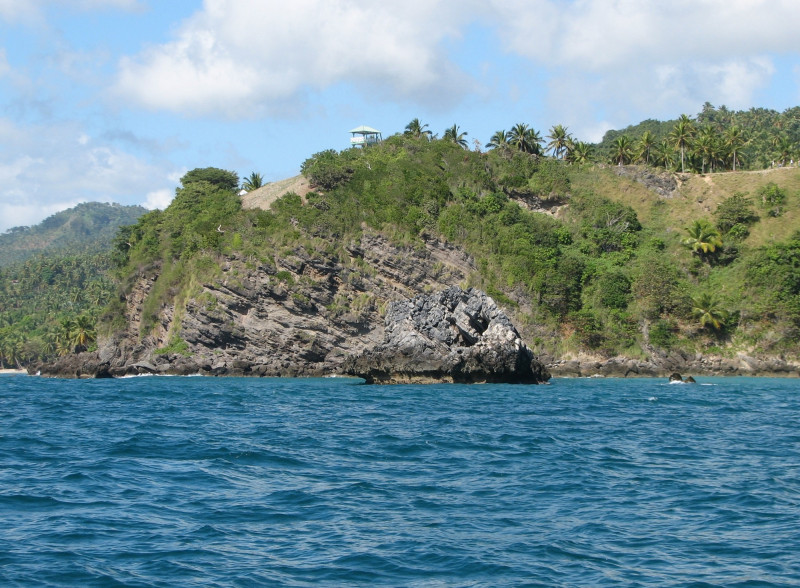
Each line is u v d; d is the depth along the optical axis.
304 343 99.25
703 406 50.94
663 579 15.09
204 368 99.88
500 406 49.56
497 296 101.19
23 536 17.55
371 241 103.12
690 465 26.92
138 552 16.48
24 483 23.11
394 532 18.12
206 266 104.94
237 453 28.33
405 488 22.72
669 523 19.09
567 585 14.77
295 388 70.69
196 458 27.39
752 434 35.62
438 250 104.38
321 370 96.69
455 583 14.84
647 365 96.50
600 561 16.14
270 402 53.59
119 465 26.05
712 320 100.44
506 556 16.41
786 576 15.23
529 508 20.45
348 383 80.38
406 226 104.38
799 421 41.50
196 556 16.27
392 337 78.50
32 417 43.19
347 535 17.86
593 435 34.75
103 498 21.25
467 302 76.44
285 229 104.19
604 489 22.80
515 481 23.84
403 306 80.25
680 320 102.75
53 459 27.36
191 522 18.86
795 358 98.19
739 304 103.62
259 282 100.38
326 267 101.06
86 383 85.56
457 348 74.88
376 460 27.34
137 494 21.73
